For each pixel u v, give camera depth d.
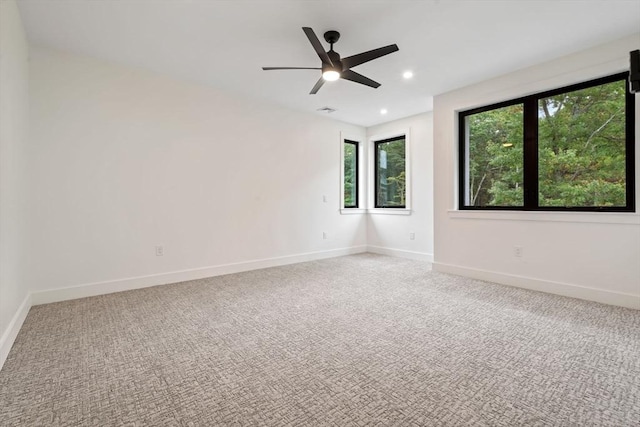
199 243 3.91
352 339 2.15
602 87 2.99
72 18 2.46
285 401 1.48
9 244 2.09
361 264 4.77
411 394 1.53
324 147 5.29
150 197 3.53
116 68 3.29
